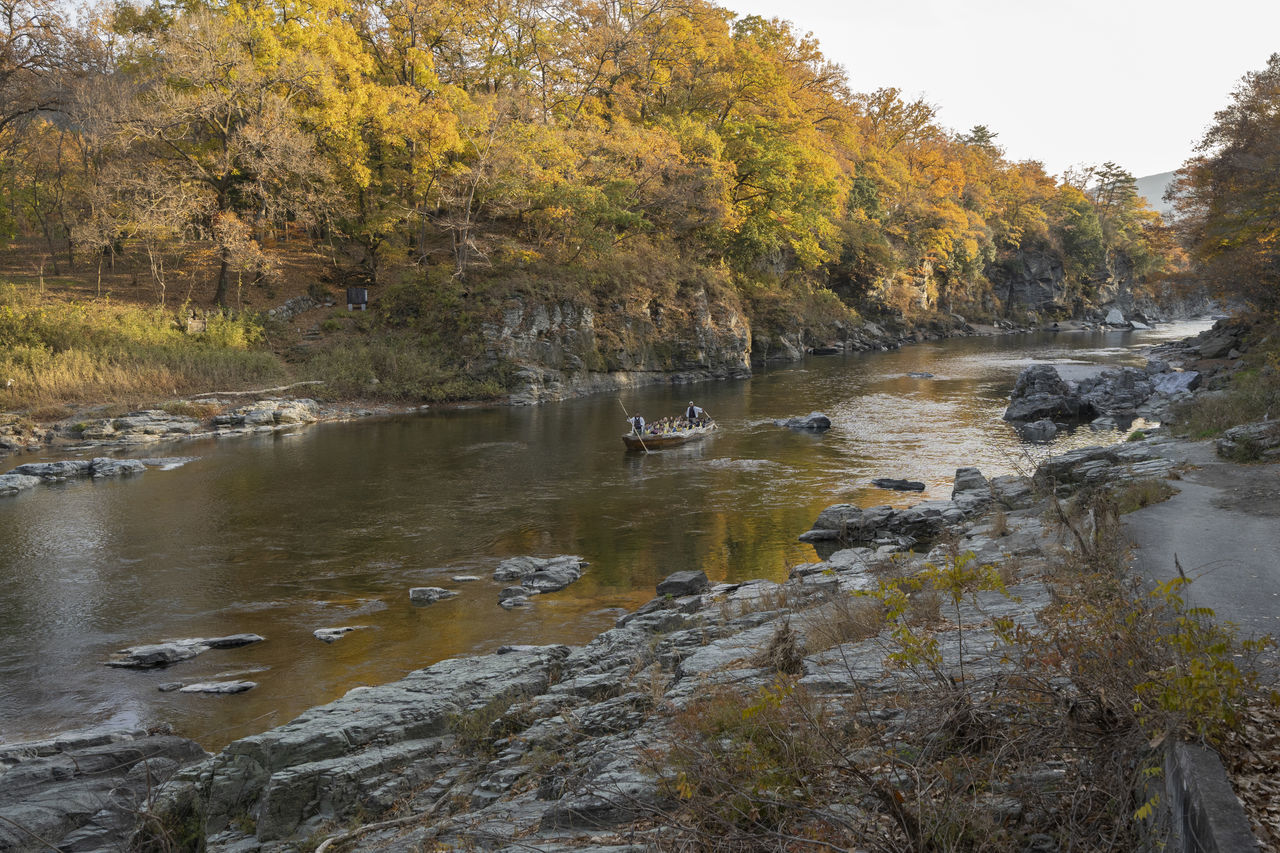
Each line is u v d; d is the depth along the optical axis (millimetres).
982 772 5211
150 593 17406
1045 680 5773
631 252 57500
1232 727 4629
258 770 8461
